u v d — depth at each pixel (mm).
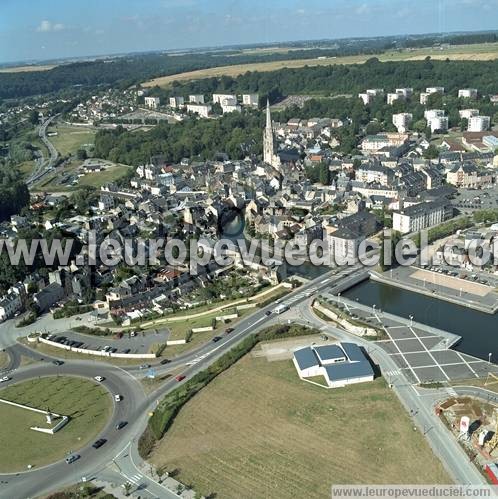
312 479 189750
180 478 194500
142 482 193875
